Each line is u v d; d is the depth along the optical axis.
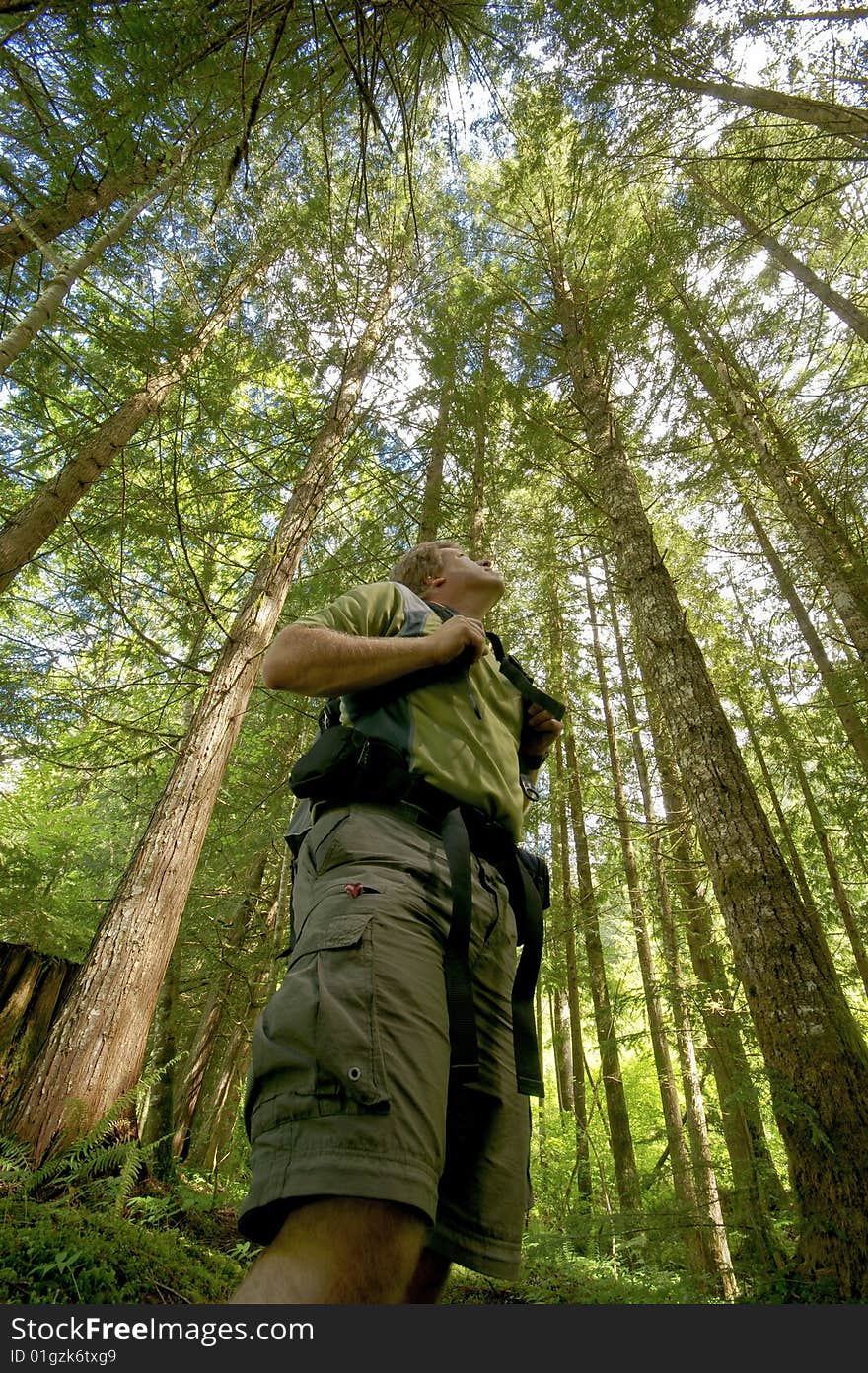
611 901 9.90
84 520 5.30
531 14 3.52
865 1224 2.72
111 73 2.12
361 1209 0.69
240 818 6.68
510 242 8.05
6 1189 2.18
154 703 5.96
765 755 8.96
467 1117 1.03
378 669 1.07
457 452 7.36
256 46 2.12
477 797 1.09
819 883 9.59
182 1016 8.88
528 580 8.84
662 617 4.89
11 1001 3.17
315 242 5.37
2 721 4.68
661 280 6.13
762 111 4.05
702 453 7.56
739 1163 3.80
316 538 6.83
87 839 8.23
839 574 6.86
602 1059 7.94
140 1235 1.95
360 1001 0.80
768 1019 3.38
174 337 5.08
